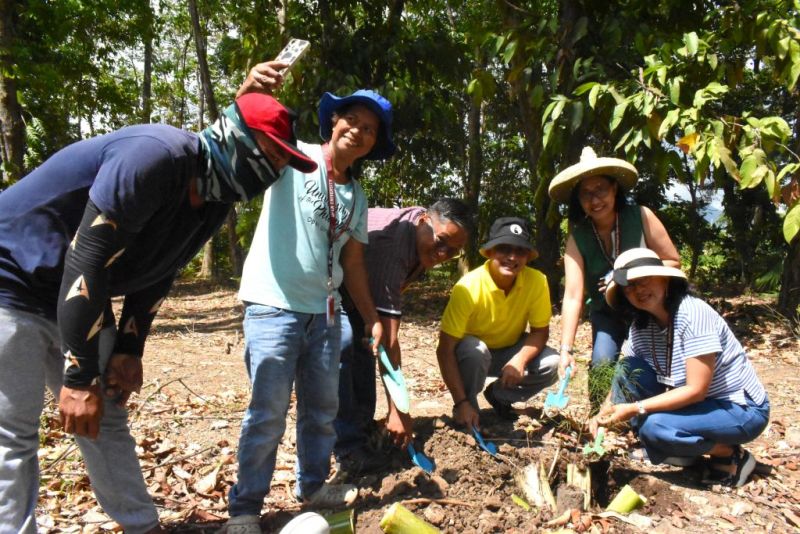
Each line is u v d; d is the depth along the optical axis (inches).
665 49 264.8
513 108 577.9
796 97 352.2
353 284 128.8
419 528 109.6
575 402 182.5
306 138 408.8
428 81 463.5
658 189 468.1
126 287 99.3
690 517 127.0
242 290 115.9
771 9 265.4
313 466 124.5
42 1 434.0
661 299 138.9
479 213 553.9
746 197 466.6
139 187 85.6
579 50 323.9
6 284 90.1
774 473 148.0
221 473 144.9
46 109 526.3
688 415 136.9
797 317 303.0
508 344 168.4
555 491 135.0
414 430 154.8
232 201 96.0
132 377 106.6
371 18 460.1
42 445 155.0
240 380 237.5
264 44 440.5
